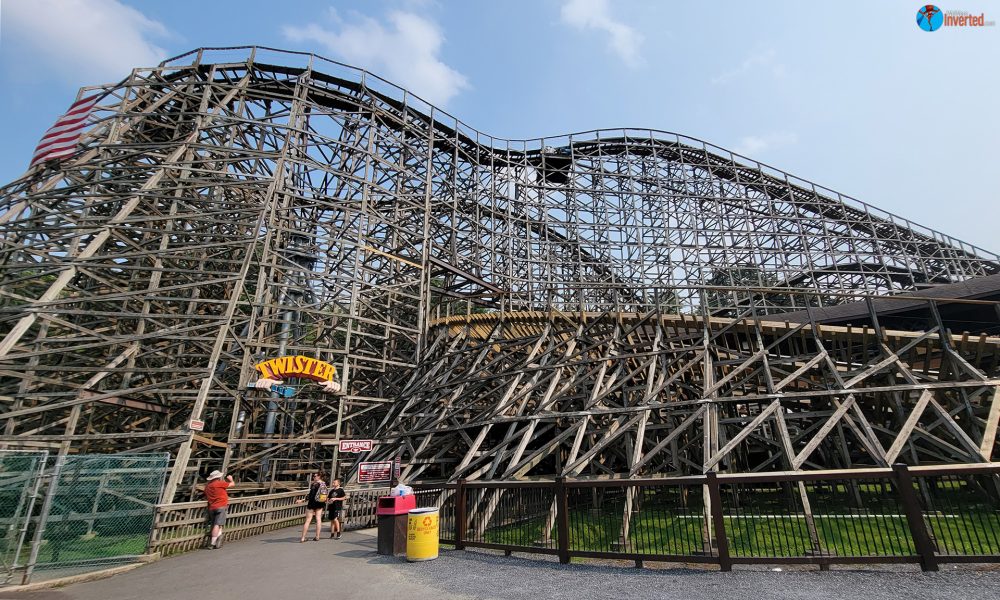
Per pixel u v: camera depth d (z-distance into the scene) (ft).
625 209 122.21
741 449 67.97
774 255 123.24
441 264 97.35
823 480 27.20
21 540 31.01
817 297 120.06
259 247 80.79
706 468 42.98
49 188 70.85
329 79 98.58
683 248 120.98
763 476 27.84
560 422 65.57
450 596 24.49
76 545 34.76
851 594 22.29
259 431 80.43
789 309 114.01
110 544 35.94
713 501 27.81
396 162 103.14
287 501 53.52
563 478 31.94
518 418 57.21
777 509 46.01
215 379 63.87
